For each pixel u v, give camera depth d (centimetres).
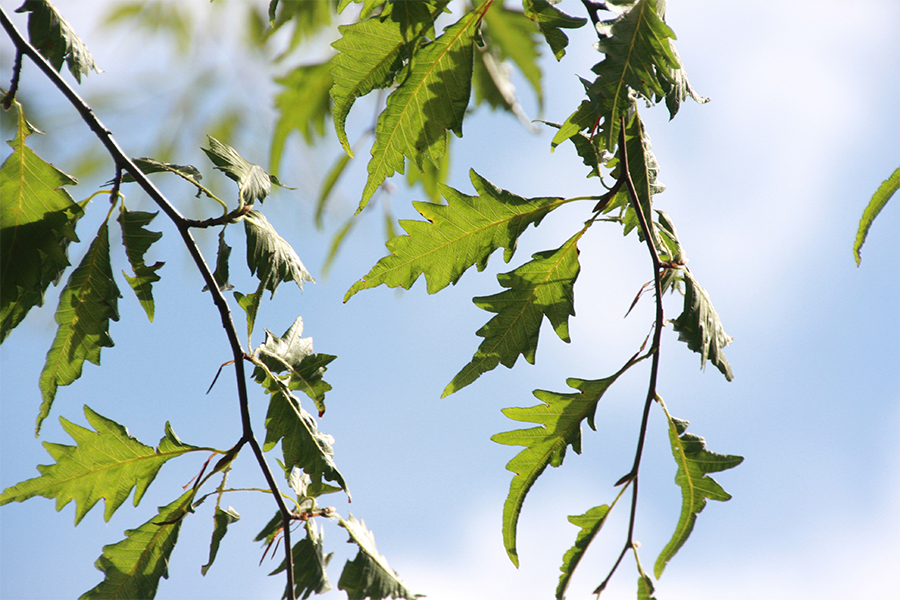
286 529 106
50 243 107
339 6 103
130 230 107
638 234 106
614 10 100
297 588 107
